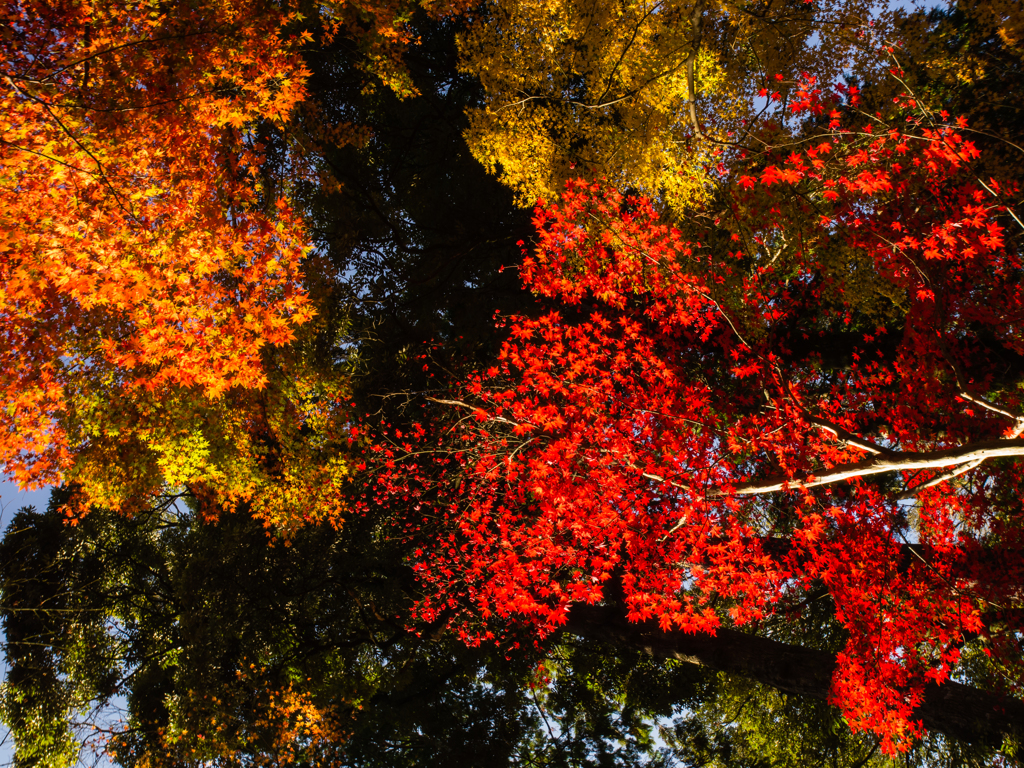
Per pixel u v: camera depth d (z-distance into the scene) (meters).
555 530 7.83
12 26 5.45
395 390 13.02
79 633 14.23
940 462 5.55
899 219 8.61
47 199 5.68
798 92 8.17
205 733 11.84
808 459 7.35
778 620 12.60
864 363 11.43
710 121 10.16
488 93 10.43
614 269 9.66
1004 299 9.55
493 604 10.22
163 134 6.57
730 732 14.57
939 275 7.72
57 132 5.70
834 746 12.39
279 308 7.54
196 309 6.96
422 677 14.28
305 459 10.81
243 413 10.50
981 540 9.28
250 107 7.30
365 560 13.34
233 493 10.73
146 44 6.52
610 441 8.12
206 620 12.43
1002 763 7.41
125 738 13.50
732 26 10.14
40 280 6.24
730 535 7.61
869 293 10.09
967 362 9.47
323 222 13.96
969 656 10.51
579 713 14.75
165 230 6.43
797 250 9.80
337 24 10.64
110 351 7.92
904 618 8.16
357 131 11.77
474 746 13.04
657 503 7.80
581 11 9.57
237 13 7.61
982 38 10.30
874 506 8.97
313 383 10.89
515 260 13.96
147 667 14.60
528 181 10.20
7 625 13.81
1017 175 9.55
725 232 11.42
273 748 12.29
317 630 14.21
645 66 9.63
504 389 10.52
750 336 9.53
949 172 8.10
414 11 13.32
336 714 13.04
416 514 12.61
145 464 10.39
